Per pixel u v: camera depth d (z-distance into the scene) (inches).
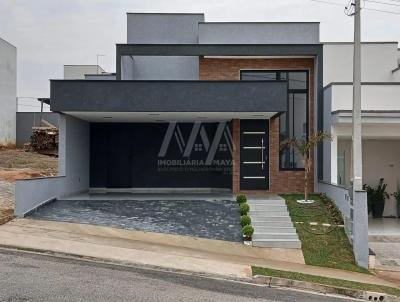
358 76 552.4
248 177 759.7
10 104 1390.3
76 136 746.2
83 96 641.0
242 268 427.8
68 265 393.1
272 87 651.5
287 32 831.1
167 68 847.7
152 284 350.9
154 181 821.9
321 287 394.0
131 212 609.9
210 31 828.0
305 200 671.8
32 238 475.2
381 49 799.1
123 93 644.1
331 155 698.2
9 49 1376.7
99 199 684.7
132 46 738.2
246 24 829.8
